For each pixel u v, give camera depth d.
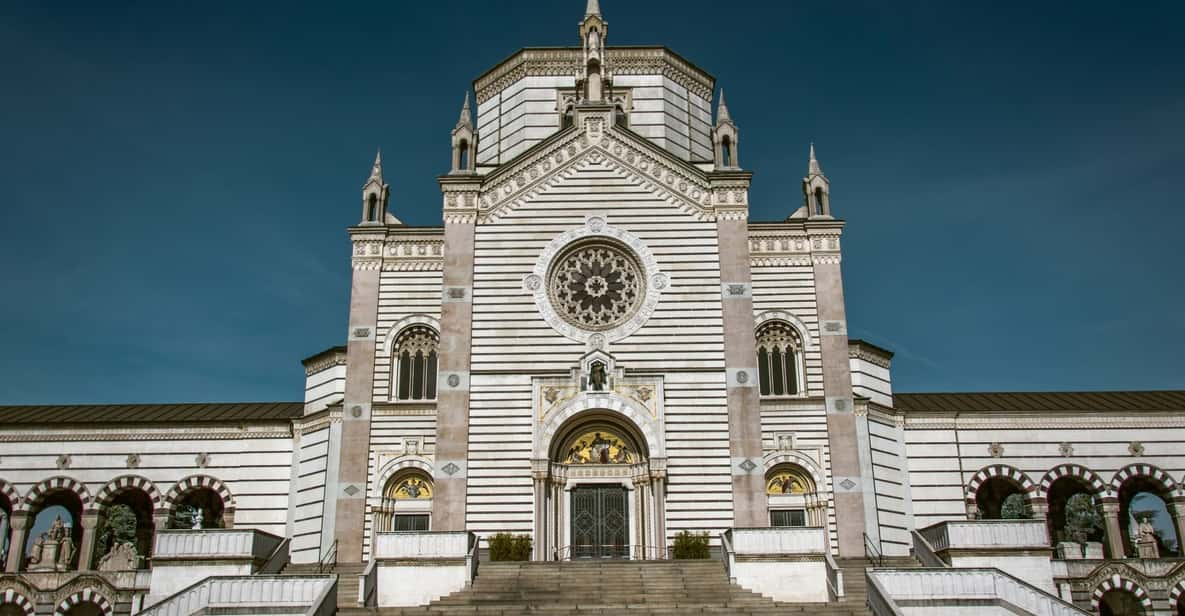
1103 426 55.81
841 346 50.97
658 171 51.25
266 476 54.22
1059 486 60.34
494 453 46.47
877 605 32.72
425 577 37.91
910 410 55.50
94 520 53.38
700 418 46.91
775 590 37.66
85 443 54.59
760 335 52.16
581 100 56.31
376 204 55.09
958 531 39.75
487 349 48.22
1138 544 52.41
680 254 49.84
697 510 45.59
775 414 49.97
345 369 53.31
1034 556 39.38
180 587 38.75
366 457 49.81
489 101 62.97
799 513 49.19
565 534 46.34
